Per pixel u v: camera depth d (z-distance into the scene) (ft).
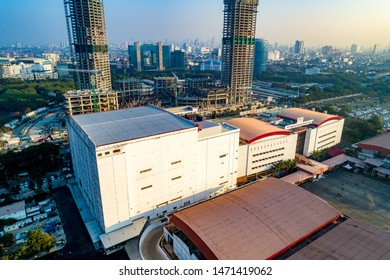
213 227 204.74
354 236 204.85
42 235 229.04
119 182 240.73
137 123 287.69
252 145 356.79
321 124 435.94
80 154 293.23
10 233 246.06
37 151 390.63
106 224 242.17
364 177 371.76
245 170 363.56
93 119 301.02
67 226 271.28
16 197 319.47
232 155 329.72
